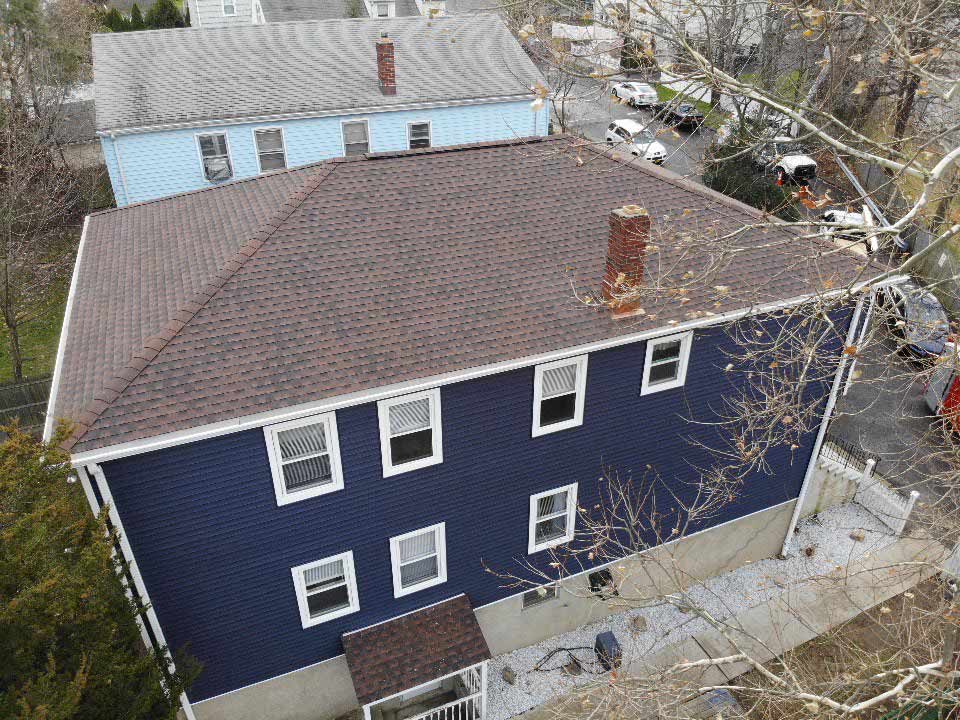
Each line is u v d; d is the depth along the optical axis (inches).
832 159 1400.1
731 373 564.4
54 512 353.4
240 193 613.9
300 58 1103.6
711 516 627.5
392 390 426.6
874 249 408.8
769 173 1155.3
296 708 531.8
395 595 522.9
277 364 426.9
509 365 452.8
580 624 621.0
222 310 450.9
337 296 472.4
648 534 607.2
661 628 617.3
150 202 676.7
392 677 489.1
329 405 414.0
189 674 422.0
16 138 1042.1
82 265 582.2
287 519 455.8
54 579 314.7
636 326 491.5
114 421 384.8
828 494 733.9
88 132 1419.8
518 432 503.8
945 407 801.6
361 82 1087.6
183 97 1000.2
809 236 367.2
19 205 1056.8
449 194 559.8
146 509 412.2
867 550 694.5
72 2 1432.1
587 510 567.2
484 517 527.2
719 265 417.7
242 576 461.7
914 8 406.9
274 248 493.4
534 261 523.2
